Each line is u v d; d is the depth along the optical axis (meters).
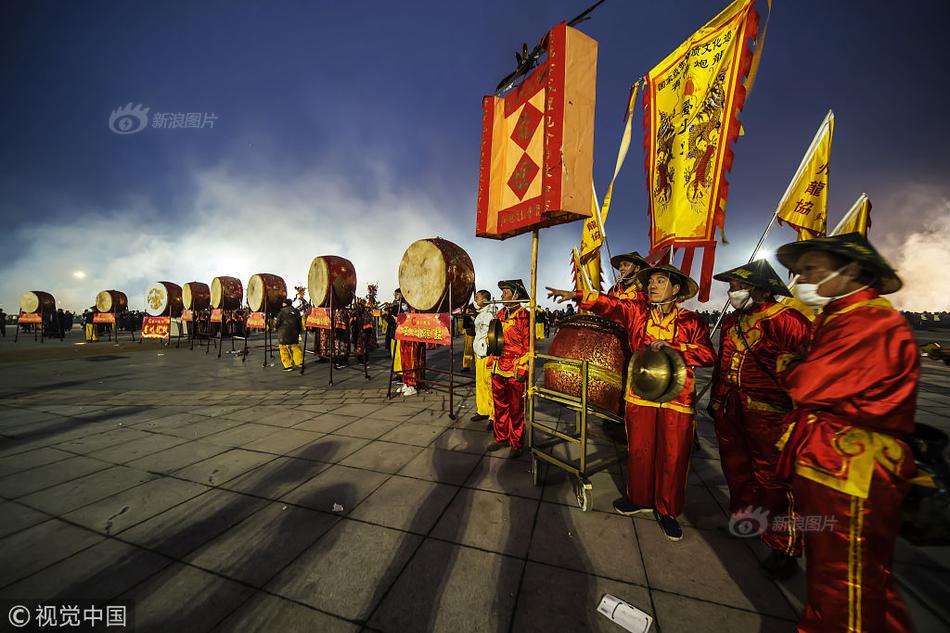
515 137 3.04
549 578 1.91
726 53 2.95
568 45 2.44
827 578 1.32
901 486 1.24
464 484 2.94
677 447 2.24
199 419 4.67
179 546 2.13
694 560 2.06
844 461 1.29
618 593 1.81
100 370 8.47
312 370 8.66
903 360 1.21
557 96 2.41
